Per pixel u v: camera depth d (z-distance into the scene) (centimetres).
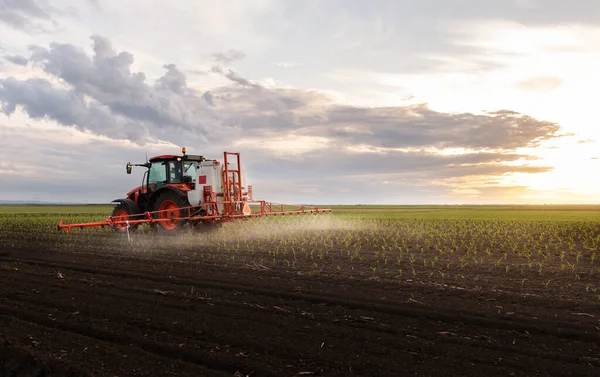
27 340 460
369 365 394
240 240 1377
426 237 1427
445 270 844
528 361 403
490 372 379
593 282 735
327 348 434
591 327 494
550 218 2612
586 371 381
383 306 580
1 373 397
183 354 425
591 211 4019
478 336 471
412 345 444
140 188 1728
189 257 1041
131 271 860
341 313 559
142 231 1723
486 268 863
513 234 1526
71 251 1180
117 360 408
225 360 405
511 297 629
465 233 1559
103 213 3700
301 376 374
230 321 523
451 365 394
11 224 2150
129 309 577
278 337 465
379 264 917
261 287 703
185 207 1492
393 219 2459
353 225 1962
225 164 1514
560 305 587
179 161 1645
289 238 1422
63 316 549
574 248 1163
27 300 633
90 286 728
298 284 725
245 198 1583
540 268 846
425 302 604
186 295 656
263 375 379
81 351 430
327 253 1077
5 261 1023
